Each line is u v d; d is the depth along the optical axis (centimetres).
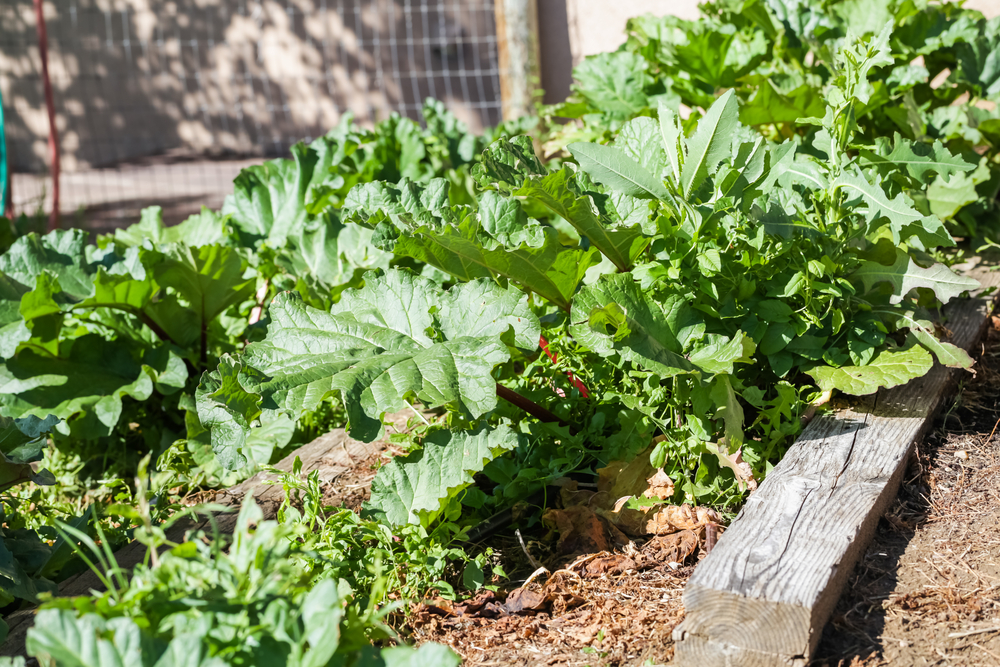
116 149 1186
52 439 326
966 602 182
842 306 247
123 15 1141
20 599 217
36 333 291
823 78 378
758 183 242
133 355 315
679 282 241
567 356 259
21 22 1170
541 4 619
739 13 419
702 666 170
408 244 241
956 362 238
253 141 1141
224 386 209
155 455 326
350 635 135
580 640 184
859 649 171
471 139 466
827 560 173
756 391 230
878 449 217
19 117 1199
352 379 204
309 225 354
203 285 312
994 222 367
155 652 117
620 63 422
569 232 352
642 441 233
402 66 1038
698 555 208
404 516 206
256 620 128
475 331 223
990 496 218
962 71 388
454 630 191
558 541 218
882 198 239
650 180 246
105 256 310
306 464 271
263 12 1082
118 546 240
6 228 553
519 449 240
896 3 387
